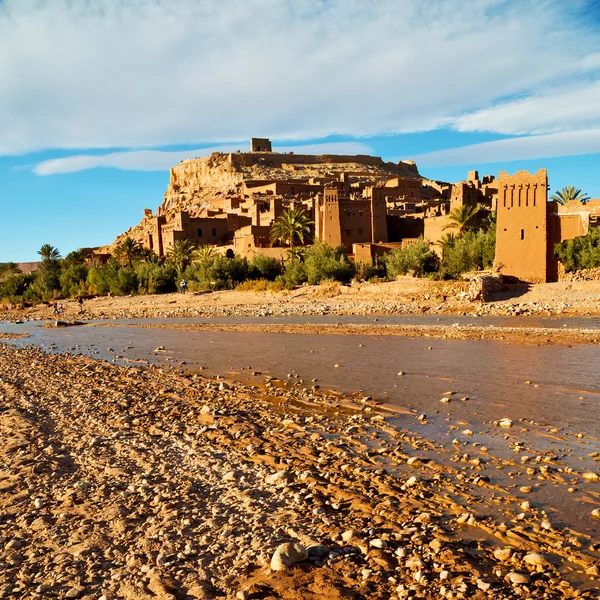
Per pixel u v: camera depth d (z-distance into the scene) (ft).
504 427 36.37
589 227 124.57
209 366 65.05
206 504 25.35
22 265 399.65
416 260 146.00
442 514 23.77
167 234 258.37
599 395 43.27
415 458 30.45
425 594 17.54
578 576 18.63
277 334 93.97
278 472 28.58
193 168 462.60
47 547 21.77
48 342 104.12
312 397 46.93
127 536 22.40
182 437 36.60
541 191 115.14
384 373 55.77
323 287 145.48
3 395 51.52
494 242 133.69
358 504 24.86
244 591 17.62
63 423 40.42
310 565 19.53
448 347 70.18
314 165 447.01
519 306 102.89
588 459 29.94
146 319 143.23
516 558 19.80
